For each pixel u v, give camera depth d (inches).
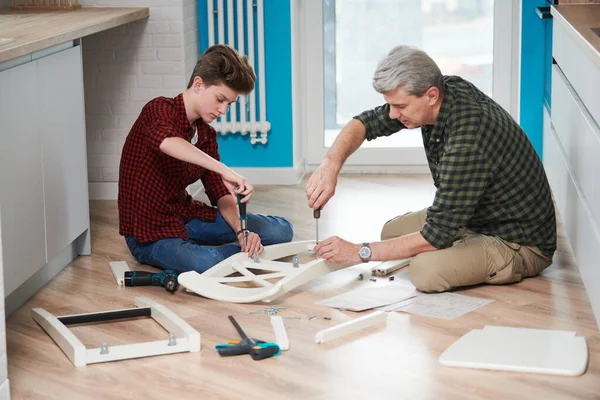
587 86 107.3
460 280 108.2
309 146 184.2
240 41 170.1
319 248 108.7
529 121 172.7
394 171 181.8
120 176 120.6
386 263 120.0
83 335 97.6
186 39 163.8
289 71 172.7
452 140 103.3
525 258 112.3
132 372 87.3
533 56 170.2
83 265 124.8
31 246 109.0
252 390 82.6
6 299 104.3
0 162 100.0
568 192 123.6
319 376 85.4
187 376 86.0
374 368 87.0
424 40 178.7
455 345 91.0
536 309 103.2
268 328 98.6
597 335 95.2
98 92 164.4
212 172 126.4
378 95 181.5
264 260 117.4
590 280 102.4
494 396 80.7
